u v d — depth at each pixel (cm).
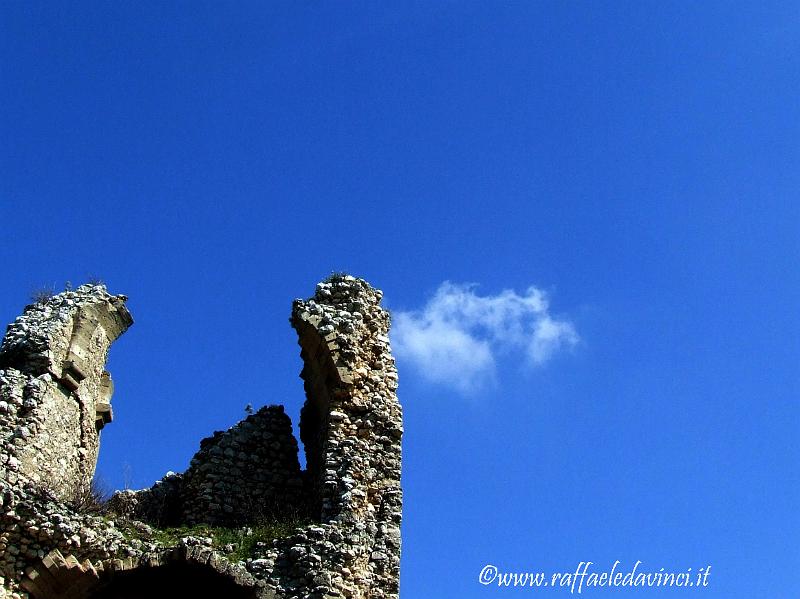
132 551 3181
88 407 3684
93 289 3825
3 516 3106
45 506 3164
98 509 3334
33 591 3075
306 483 3781
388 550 3366
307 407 3891
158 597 3241
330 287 3859
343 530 3303
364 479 3478
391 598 3288
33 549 3102
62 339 3600
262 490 3750
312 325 3731
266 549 3278
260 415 3900
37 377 3456
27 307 3678
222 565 3188
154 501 3762
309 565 3222
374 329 3781
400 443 3575
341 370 3641
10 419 3309
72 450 3572
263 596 3170
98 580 3144
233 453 3791
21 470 3238
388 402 3641
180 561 3188
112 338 3903
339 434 3544
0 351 3509
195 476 3762
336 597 3194
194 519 3666
